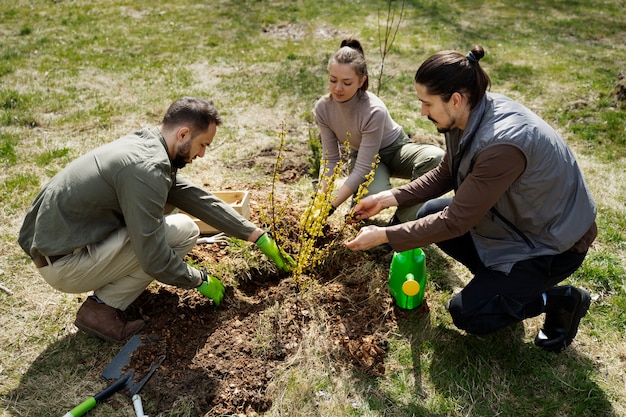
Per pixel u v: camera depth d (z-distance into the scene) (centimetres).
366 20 955
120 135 518
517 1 1099
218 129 529
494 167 225
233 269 327
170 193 294
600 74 688
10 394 257
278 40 846
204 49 790
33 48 780
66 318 301
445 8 1038
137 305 304
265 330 289
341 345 285
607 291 329
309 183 439
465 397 261
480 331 264
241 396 255
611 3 1085
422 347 287
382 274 330
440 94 226
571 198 245
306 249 308
